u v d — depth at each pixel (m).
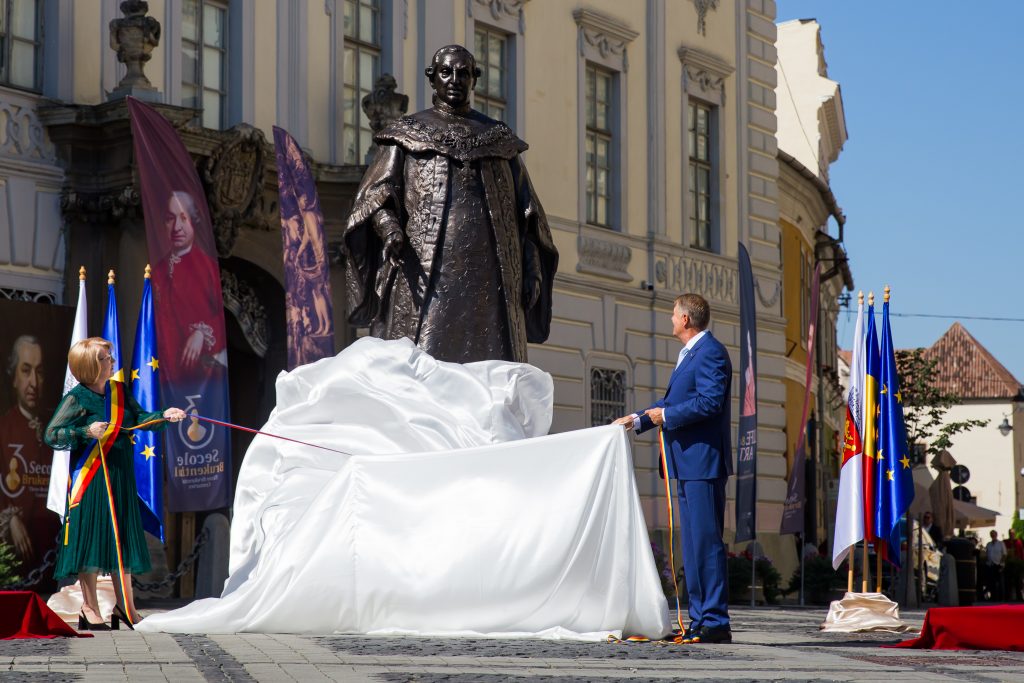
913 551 24.39
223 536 16.33
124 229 17.22
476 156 12.54
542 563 9.23
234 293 19.67
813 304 22.55
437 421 11.12
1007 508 78.50
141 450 12.28
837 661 8.30
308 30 20.42
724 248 28.75
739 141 29.38
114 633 9.52
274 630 9.52
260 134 18.22
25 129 16.92
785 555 29.61
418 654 8.02
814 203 36.72
